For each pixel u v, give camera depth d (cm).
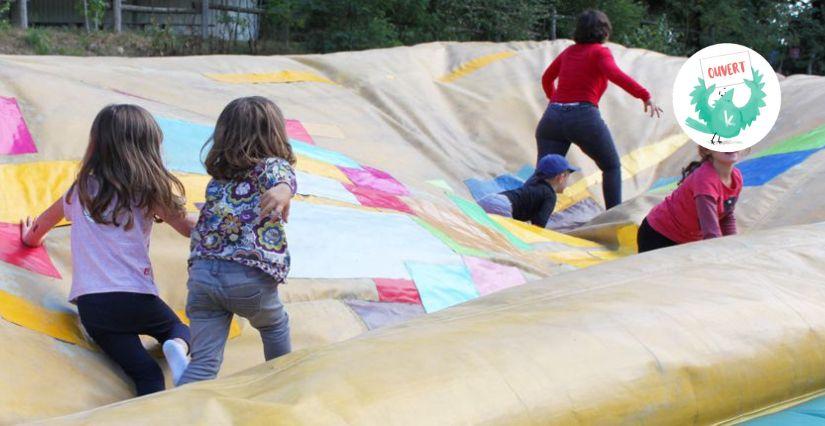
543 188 626
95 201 310
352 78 776
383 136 699
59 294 344
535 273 480
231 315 314
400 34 1487
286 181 306
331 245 429
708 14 1995
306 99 711
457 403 237
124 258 312
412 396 236
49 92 470
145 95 599
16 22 1381
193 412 226
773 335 296
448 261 454
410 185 582
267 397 235
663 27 1864
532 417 242
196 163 471
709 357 279
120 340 311
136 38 1284
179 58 721
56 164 422
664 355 272
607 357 264
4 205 385
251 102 317
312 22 1457
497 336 267
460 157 727
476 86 832
